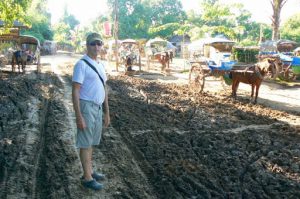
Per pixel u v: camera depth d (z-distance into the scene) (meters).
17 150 7.39
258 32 48.53
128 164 6.73
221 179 5.98
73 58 44.91
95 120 5.39
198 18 47.25
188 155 7.08
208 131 9.07
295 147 7.68
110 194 5.54
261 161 6.77
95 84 5.28
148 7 58.28
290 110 12.38
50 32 65.50
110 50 35.06
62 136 8.37
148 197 5.43
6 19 21.16
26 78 19.80
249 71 13.54
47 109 11.58
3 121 9.70
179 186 5.68
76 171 6.33
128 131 8.88
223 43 21.38
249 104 13.24
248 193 5.46
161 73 25.91
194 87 16.59
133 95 14.89
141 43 41.72
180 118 10.57
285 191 5.58
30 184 5.87
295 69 20.06
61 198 5.39
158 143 7.90
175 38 57.56
